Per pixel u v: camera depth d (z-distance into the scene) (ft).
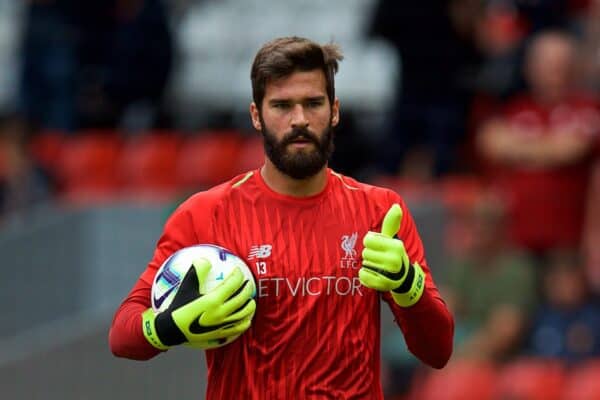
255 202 60.03
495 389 107.96
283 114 57.98
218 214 59.98
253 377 59.11
